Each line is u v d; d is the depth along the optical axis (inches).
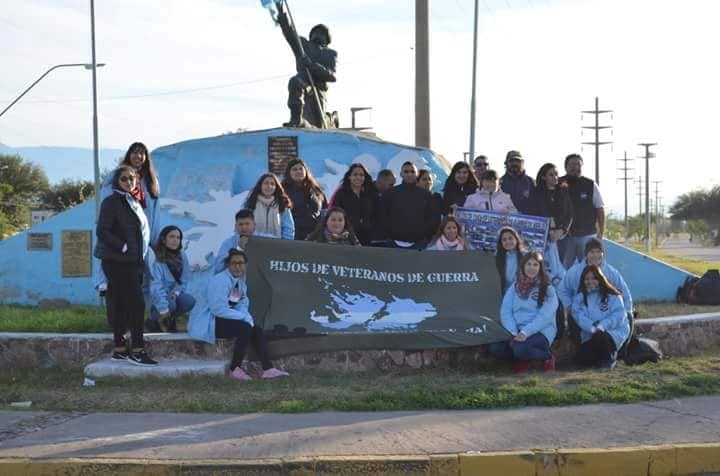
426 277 398.0
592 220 478.6
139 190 382.0
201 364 355.6
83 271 569.0
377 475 236.8
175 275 403.2
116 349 360.2
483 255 406.9
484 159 486.6
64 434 267.3
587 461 243.4
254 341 365.4
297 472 234.7
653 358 392.2
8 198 2532.0
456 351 386.3
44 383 349.4
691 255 2022.6
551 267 439.5
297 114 597.9
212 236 534.9
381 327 381.4
